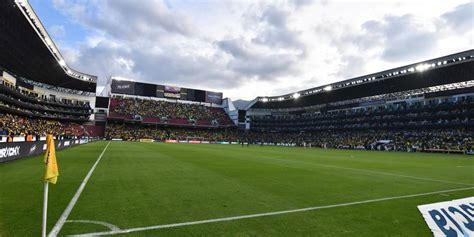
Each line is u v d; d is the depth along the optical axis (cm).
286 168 1547
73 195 707
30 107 5169
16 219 497
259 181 1041
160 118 7725
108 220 516
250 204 677
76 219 514
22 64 4803
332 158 2561
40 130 4709
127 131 7050
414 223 561
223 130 8775
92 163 1469
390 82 5962
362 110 7250
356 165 1880
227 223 525
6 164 1302
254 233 474
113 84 7606
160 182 946
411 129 6028
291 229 502
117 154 2178
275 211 620
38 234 427
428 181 1187
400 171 1566
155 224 503
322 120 8088
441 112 5584
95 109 7250
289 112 9381
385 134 6206
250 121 9056
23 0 2925
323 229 508
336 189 920
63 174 1060
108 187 829
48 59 4556
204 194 775
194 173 1206
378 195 838
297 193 833
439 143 4931
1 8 2934
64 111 6334
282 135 8544
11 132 3516
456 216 448
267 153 3148
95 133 6906
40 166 1248
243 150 3741
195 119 8381
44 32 3741
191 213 582
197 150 3250
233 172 1291
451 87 5519
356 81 6119
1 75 4278
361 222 559
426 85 5731
